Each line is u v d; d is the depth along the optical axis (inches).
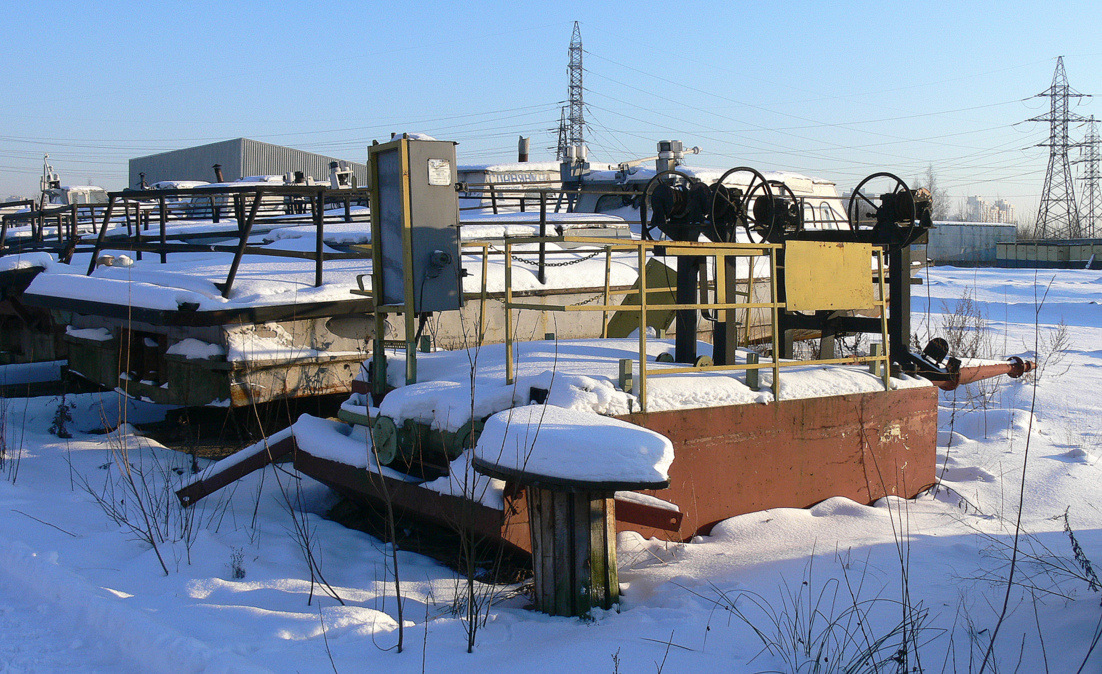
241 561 174.9
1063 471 254.4
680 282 223.1
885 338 229.1
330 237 352.8
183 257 406.3
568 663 125.7
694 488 190.9
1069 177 2417.6
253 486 242.8
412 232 204.5
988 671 125.4
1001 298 1045.8
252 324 268.5
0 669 125.6
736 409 197.6
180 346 275.0
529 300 328.8
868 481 225.8
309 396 282.8
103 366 316.2
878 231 251.1
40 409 341.4
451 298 210.4
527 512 165.8
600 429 145.2
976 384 408.2
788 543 189.5
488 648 134.4
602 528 150.6
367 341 294.2
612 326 354.0
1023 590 158.1
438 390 187.6
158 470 254.4
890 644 135.3
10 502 209.9
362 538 202.8
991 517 214.5
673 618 144.0
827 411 216.4
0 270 367.6
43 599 153.9
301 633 136.5
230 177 1899.6
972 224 2356.1
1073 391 392.8
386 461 190.4
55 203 820.0
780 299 259.0
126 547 184.5
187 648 124.5
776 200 243.0
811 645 134.0
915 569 170.6
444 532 203.5
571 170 549.0
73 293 318.3
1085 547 185.3
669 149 496.4
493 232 375.6
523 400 177.5
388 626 143.9
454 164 210.8
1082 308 902.4
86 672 125.9
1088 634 133.7
